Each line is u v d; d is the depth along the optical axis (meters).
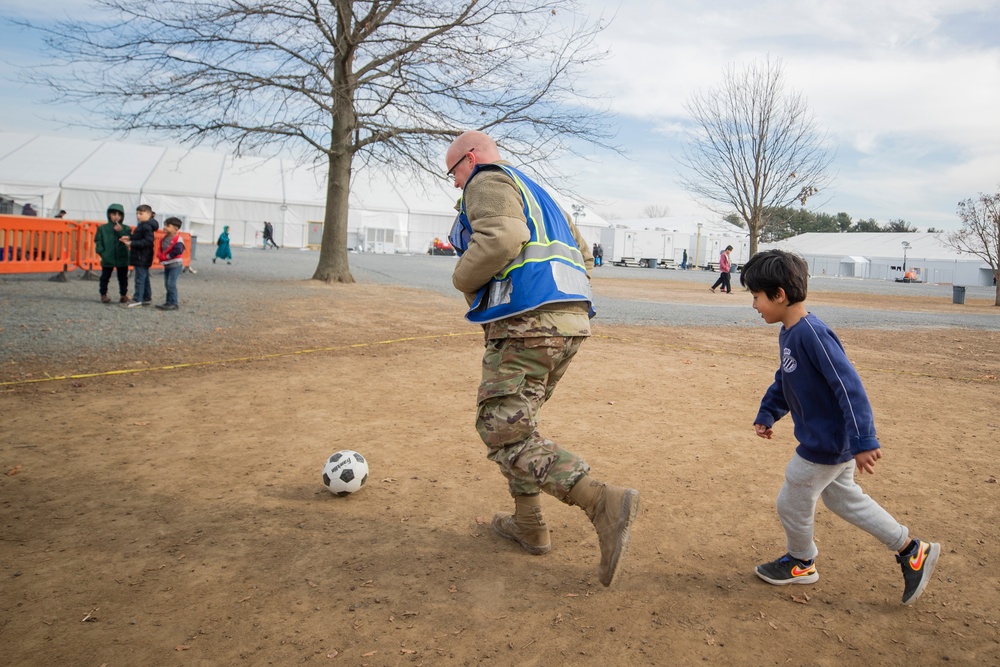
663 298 21.20
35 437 4.77
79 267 16.03
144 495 3.78
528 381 2.87
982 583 2.91
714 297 22.48
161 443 4.72
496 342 2.89
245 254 35.03
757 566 2.95
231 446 4.70
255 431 5.08
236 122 17.56
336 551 3.14
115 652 2.33
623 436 5.18
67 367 7.02
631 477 4.24
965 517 3.65
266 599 2.70
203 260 28.06
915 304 23.88
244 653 2.34
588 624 2.56
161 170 48.19
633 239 54.22
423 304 14.80
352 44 17.03
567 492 2.72
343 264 19.59
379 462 4.44
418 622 2.55
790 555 2.88
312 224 49.31
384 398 6.26
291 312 12.29
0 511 3.51
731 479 4.23
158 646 2.37
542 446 2.83
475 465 4.41
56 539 3.20
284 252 40.81
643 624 2.56
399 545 3.22
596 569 3.01
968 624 2.59
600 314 14.68
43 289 13.75
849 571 3.02
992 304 26.52
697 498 3.90
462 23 17.02
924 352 10.59
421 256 47.50
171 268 11.55
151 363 7.44
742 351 9.84
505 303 2.80
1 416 5.25
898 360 9.65
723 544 3.30
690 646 2.42
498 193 2.77
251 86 16.81
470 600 2.72
